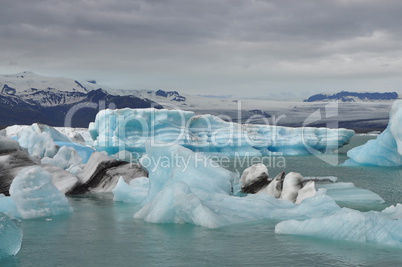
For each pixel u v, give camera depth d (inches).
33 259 243.0
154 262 234.5
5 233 241.1
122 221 357.4
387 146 980.6
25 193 379.2
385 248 261.7
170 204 349.7
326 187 537.0
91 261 237.8
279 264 229.3
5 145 558.9
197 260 237.8
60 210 394.0
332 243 274.4
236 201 391.9
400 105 954.7
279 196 489.1
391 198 515.8
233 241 282.2
